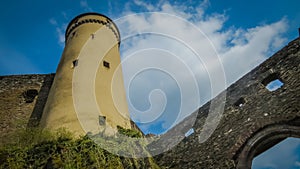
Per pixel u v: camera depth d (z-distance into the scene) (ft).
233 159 26.32
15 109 49.78
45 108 42.09
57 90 41.60
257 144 25.93
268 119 26.25
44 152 27.09
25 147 28.50
